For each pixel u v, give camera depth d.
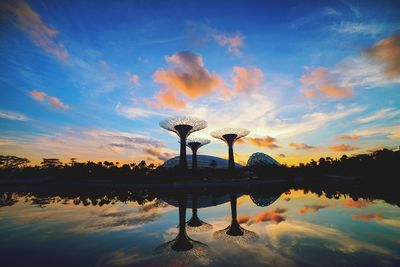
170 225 12.62
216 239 9.73
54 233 10.93
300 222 12.59
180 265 7.00
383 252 7.85
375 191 28.80
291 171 73.25
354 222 12.40
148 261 7.37
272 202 21.36
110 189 40.81
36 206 20.12
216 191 35.12
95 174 65.56
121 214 15.96
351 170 65.50
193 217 14.90
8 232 11.16
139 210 17.73
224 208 18.55
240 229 11.39
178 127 61.94
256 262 7.09
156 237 10.20
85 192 35.00
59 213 16.38
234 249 8.38
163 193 32.62
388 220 12.82
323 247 8.41
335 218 13.46
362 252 7.86
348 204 18.64
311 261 7.11
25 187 46.12
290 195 27.23
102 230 11.50
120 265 7.09
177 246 8.84
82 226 12.35
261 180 61.47
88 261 7.43
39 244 9.23
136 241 9.59
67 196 29.27
